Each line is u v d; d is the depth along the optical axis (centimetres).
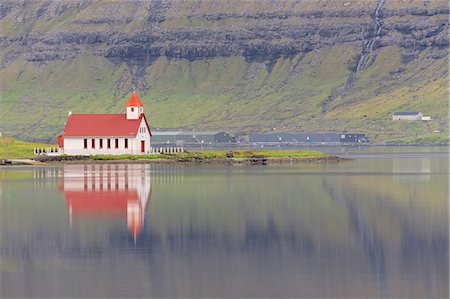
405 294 15162
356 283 15825
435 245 19238
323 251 18600
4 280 16138
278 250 18700
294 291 15338
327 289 15450
